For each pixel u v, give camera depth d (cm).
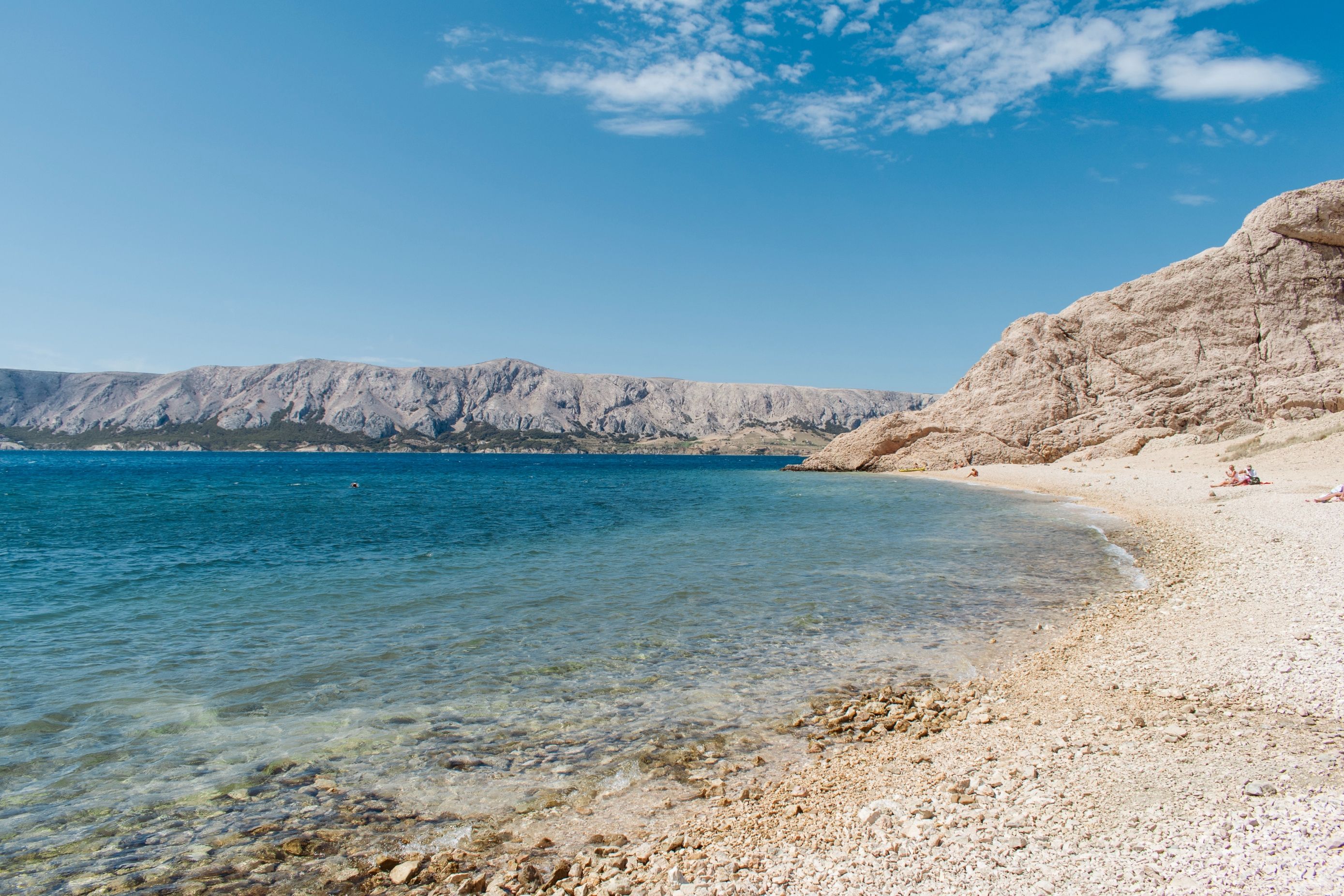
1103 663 1041
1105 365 6291
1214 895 431
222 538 2889
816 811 648
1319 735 691
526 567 2097
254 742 877
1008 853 520
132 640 1341
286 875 597
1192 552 1930
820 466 8400
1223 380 5469
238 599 1695
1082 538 2436
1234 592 1392
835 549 2361
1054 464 5931
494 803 719
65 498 5266
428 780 773
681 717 942
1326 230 5259
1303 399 4722
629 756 823
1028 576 1820
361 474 10644
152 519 3694
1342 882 424
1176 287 5944
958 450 6800
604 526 3219
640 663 1173
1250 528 2144
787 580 1839
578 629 1390
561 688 1059
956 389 7331
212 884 585
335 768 805
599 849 616
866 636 1306
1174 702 843
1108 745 721
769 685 1059
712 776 764
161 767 807
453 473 10956
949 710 916
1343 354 5022
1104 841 520
